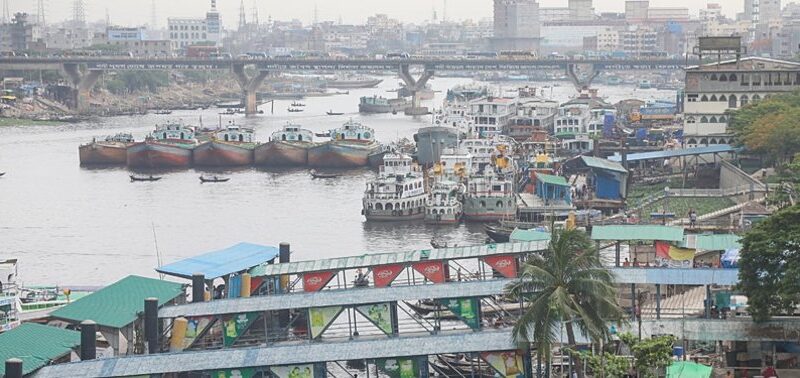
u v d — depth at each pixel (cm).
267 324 14275
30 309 15612
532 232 17550
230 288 15250
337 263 15275
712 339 11819
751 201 19800
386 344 11669
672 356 11294
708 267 13612
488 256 14912
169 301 14125
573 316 10912
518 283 11262
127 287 14525
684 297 14000
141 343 13625
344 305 13075
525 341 11156
